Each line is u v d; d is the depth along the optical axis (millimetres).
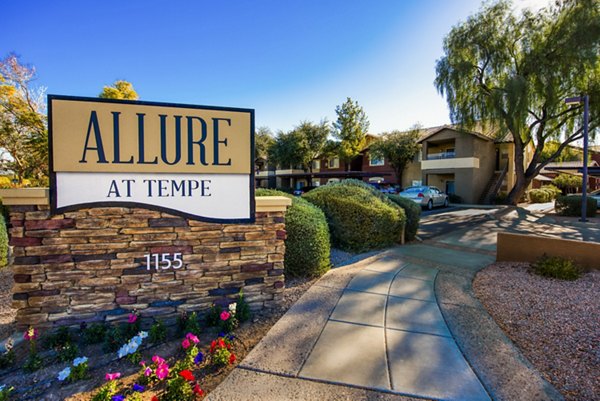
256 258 3691
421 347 2957
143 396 2303
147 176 3277
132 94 18734
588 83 15648
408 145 25547
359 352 2857
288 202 3762
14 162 19000
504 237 6270
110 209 3201
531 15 16266
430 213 15977
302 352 2850
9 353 2688
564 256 5625
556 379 2551
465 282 4922
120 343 2939
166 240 3363
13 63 17359
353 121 30891
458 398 2305
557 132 18094
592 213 14453
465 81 17969
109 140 3158
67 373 2344
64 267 3121
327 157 34250
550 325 3434
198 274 3482
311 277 4910
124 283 3262
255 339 3129
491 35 16875
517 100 15836
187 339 2715
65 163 3061
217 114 3457
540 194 22172
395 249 7156
